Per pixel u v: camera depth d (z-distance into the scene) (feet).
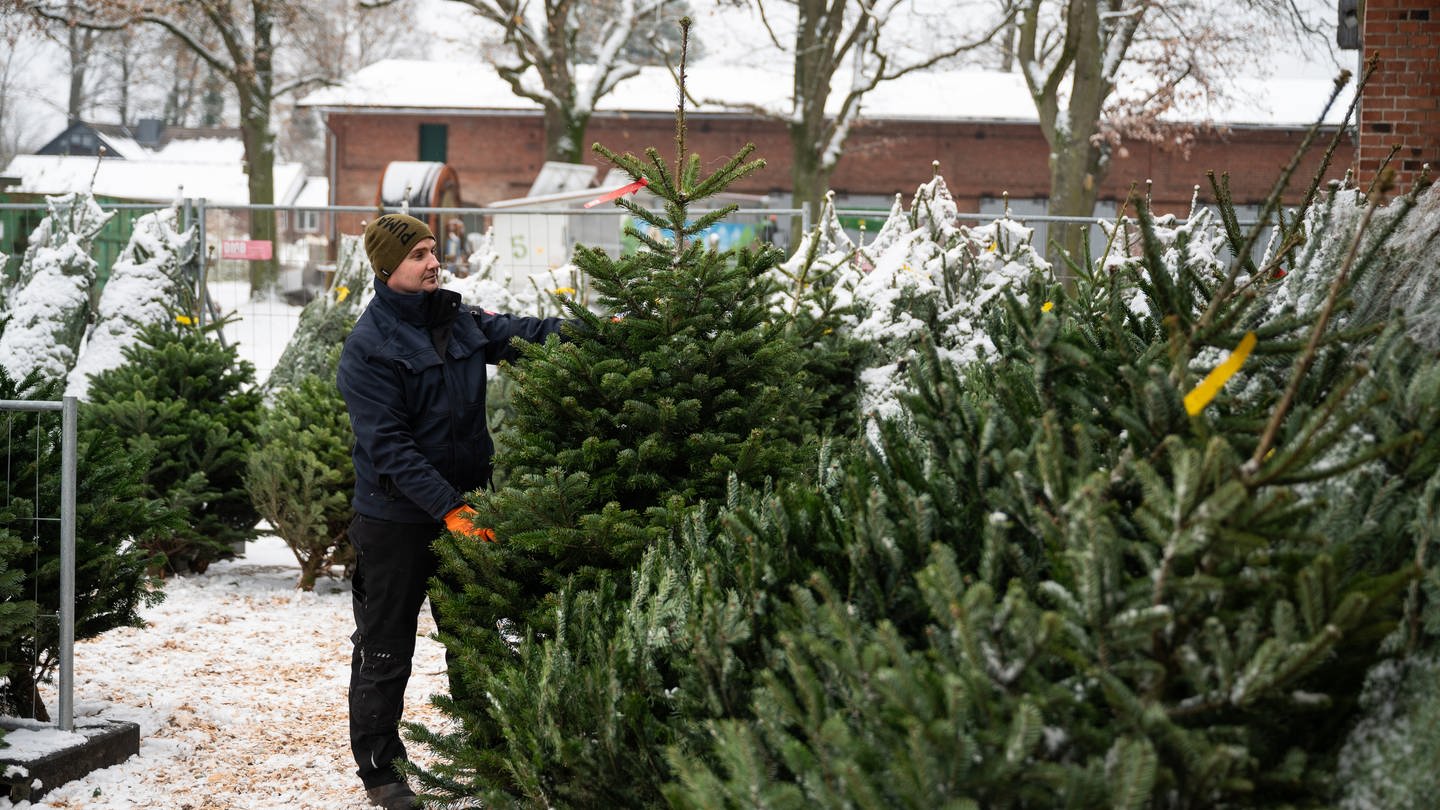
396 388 13.50
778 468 13.19
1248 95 92.12
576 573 12.51
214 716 17.07
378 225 13.69
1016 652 6.93
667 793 8.53
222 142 221.05
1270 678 6.61
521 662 12.27
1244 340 7.47
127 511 15.60
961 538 8.46
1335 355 8.50
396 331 13.64
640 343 13.47
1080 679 7.22
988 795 6.66
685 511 12.19
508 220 56.03
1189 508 6.84
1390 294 9.30
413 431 13.64
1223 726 6.90
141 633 21.74
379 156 135.03
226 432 26.55
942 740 6.57
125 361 30.94
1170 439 7.39
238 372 28.63
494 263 31.91
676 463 13.34
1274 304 10.75
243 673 19.45
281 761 15.34
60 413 15.38
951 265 21.57
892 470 9.11
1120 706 6.71
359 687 13.70
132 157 217.56
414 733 12.59
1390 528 7.48
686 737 9.23
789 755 7.41
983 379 11.07
